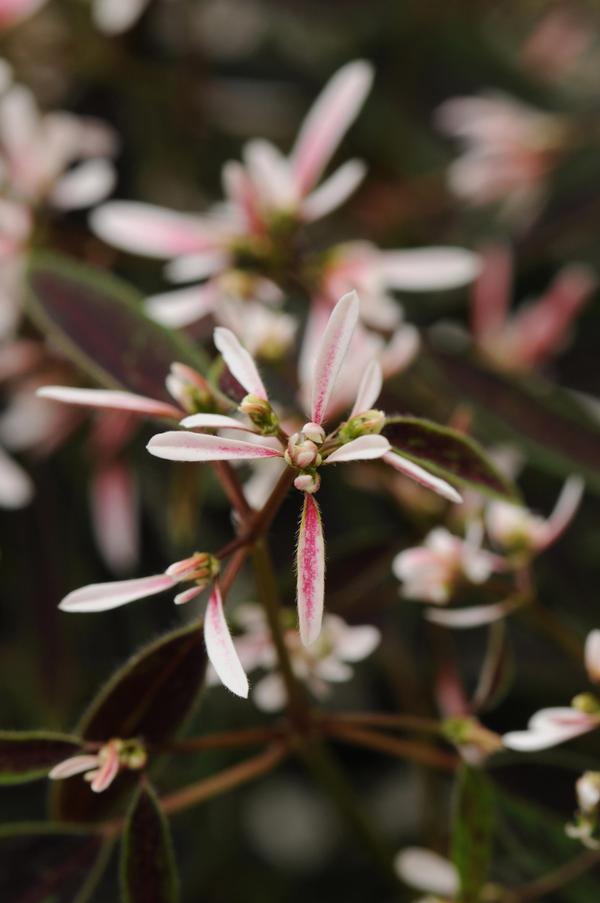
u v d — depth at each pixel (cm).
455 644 24
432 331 25
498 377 24
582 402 24
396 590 23
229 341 19
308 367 22
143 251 24
